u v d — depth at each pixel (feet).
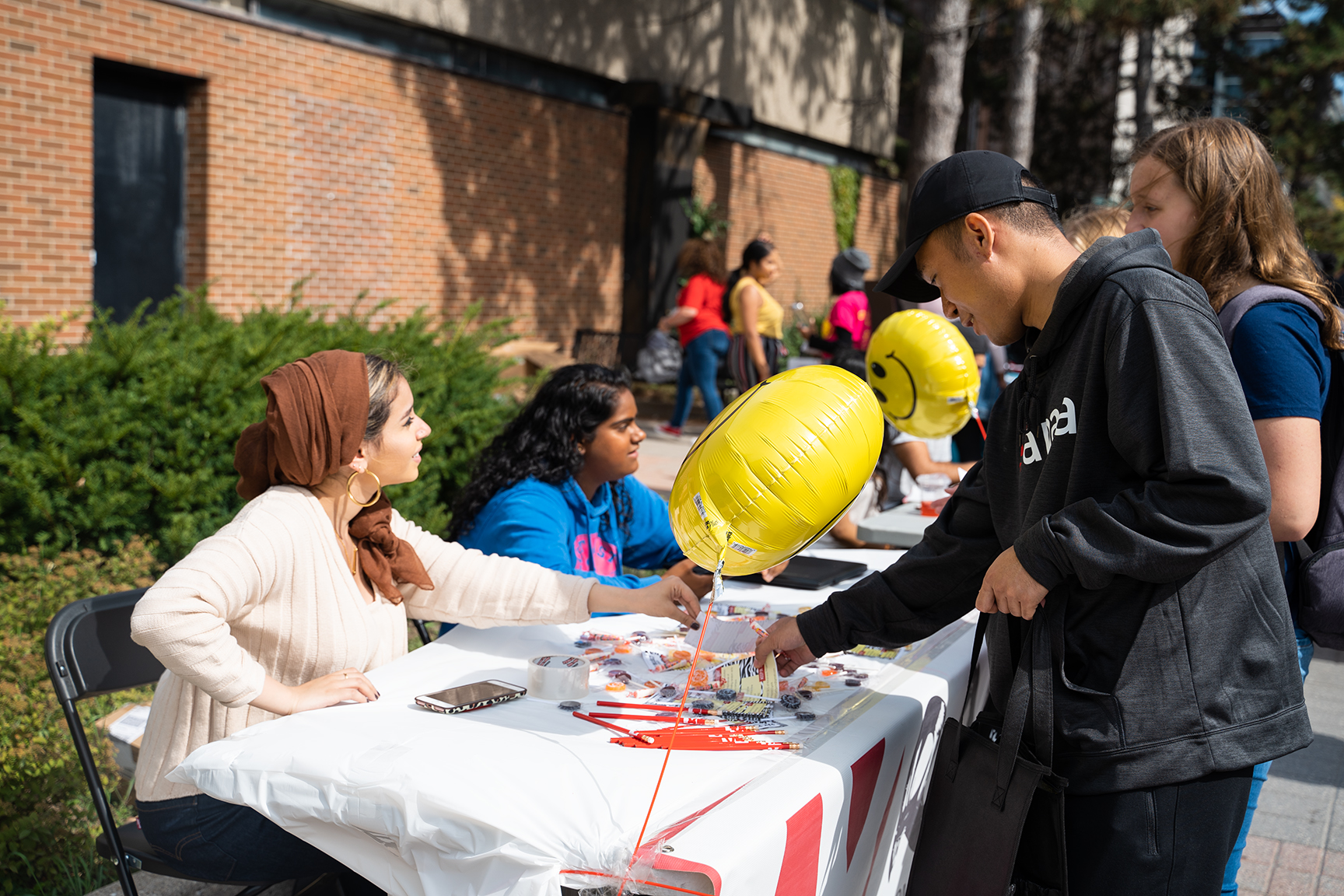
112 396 15.23
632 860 4.37
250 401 16.01
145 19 27.55
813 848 4.96
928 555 6.48
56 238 26.35
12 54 24.95
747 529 5.49
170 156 29.76
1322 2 58.80
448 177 37.24
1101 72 70.59
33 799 9.09
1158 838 5.12
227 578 5.99
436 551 7.45
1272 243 6.39
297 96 31.76
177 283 30.32
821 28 56.29
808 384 5.60
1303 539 6.62
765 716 5.96
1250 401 6.02
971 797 5.55
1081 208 11.09
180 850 6.53
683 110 46.06
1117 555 4.83
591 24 41.47
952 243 5.57
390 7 33.63
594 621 7.93
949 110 35.45
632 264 46.52
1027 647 5.38
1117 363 4.98
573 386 9.09
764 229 55.47
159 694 6.68
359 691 6.12
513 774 4.88
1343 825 11.27
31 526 14.49
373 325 34.99
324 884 7.50
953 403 10.82
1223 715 5.08
